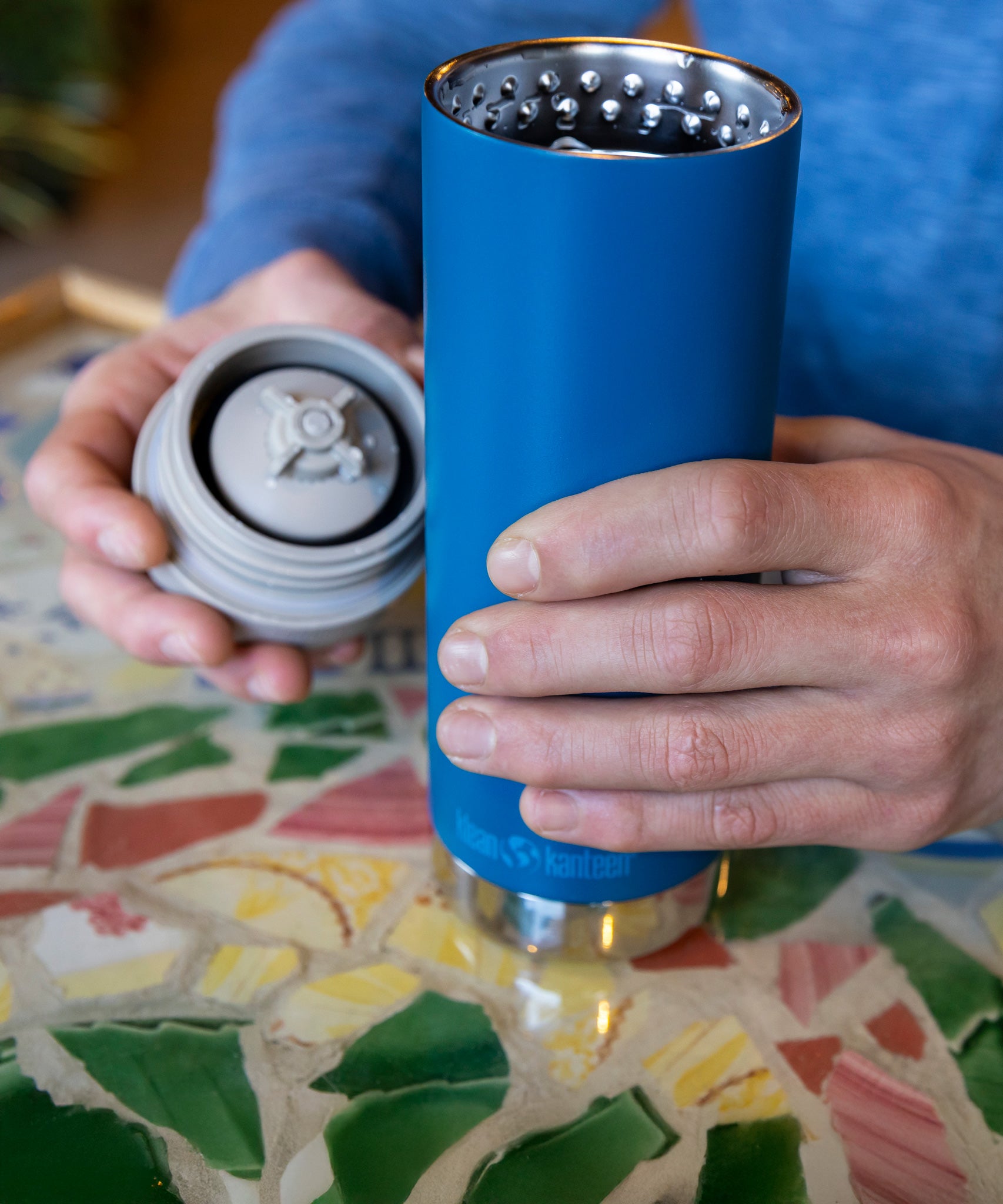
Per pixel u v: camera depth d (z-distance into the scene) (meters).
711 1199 0.33
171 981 0.40
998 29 0.64
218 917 0.42
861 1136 0.35
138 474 0.48
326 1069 0.37
